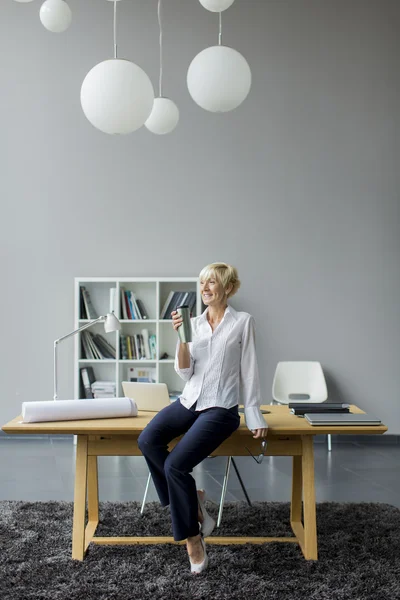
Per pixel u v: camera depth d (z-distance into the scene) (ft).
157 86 22.86
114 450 11.71
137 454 11.71
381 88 23.09
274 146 22.95
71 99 22.86
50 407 11.56
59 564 11.13
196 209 22.89
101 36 22.89
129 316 22.22
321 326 22.94
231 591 10.16
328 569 11.00
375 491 16.22
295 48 23.03
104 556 11.54
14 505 14.56
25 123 22.79
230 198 22.91
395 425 22.90
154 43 22.88
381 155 23.06
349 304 23.00
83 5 22.88
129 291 22.35
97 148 22.88
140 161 22.89
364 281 23.03
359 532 12.82
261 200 22.94
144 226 22.88
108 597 9.92
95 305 22.79
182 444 10.93
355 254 23.02
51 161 22.81
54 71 22.84
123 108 9.18
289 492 16.08
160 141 22.89
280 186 22.94
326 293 22.95
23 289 22.76
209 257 22.93
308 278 22.94
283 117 22.95
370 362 23.00
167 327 22.58
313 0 23.06
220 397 11.30
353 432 11.34
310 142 23.00
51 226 22.79
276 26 23.00
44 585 10.30
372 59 23.09
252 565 11.14
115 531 12.87
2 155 22.79
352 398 22.95
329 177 23.02
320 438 22.58
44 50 22.82
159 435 11.22
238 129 22.93
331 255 22.98
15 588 10.17
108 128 9.41
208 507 14.46
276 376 21.99
